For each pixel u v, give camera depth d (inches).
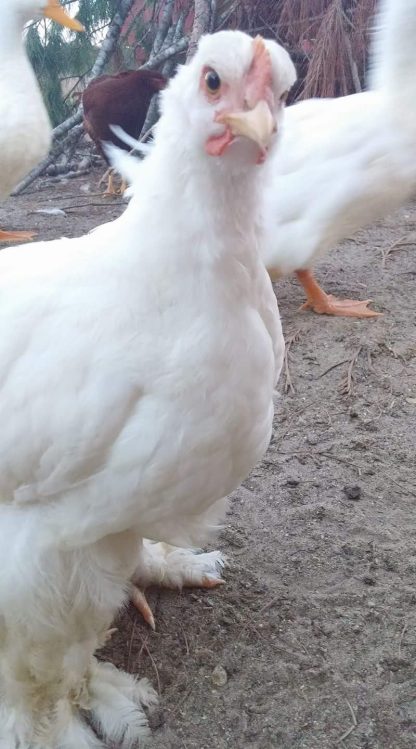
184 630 26.5
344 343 45.9
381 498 33.2
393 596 27.7
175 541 19.6
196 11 81.3
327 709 23.4
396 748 22.1
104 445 16.0
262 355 16.6
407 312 49.8
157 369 15.4
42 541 17.5
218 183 14.4
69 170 96.8
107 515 16.8
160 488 16.5
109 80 75.3
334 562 29.5
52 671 20.7
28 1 55.2
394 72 40.1
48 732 22.6
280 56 14.2
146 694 24.0
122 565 19.1
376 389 41.6
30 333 16.3
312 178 41.7
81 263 16.3
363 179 41.6
